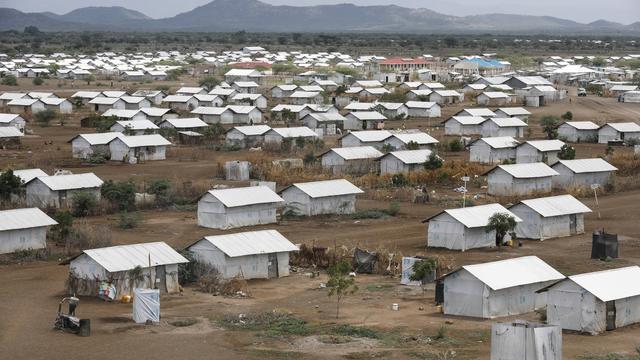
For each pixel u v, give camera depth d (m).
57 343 50.69
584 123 156.50
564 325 53.34
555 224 82.94
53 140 150.12
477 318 56.03
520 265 59.34
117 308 59.03
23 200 94.25
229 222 85.69
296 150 140.25
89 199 92.44
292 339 51.28
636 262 72.19
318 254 72.50
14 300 60.94
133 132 150.88
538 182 104.50
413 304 59.94
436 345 49.62
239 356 48.09
